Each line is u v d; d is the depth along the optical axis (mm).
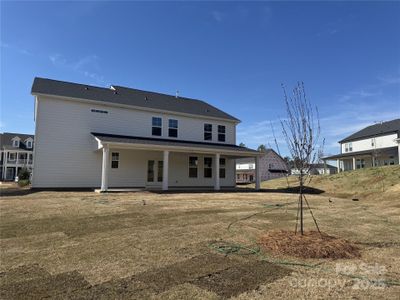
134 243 5469
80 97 17734
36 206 9898
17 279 3770
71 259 4547
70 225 6980
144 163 19734
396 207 11352
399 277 3988
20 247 5145
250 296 3367
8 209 9227
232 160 23875
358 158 37375
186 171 21547
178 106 22422
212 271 4129
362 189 18328
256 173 20828
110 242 5520
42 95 16578
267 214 9156
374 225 7594
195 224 7332
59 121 17156
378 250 5250
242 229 6832
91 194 14188
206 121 22703
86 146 17781
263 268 4277
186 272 4074
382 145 36750
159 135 20453
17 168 53562
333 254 4902
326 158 38562
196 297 3328
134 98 20953
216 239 5848
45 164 16688
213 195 15258
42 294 3359
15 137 54688
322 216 8977
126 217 8125
